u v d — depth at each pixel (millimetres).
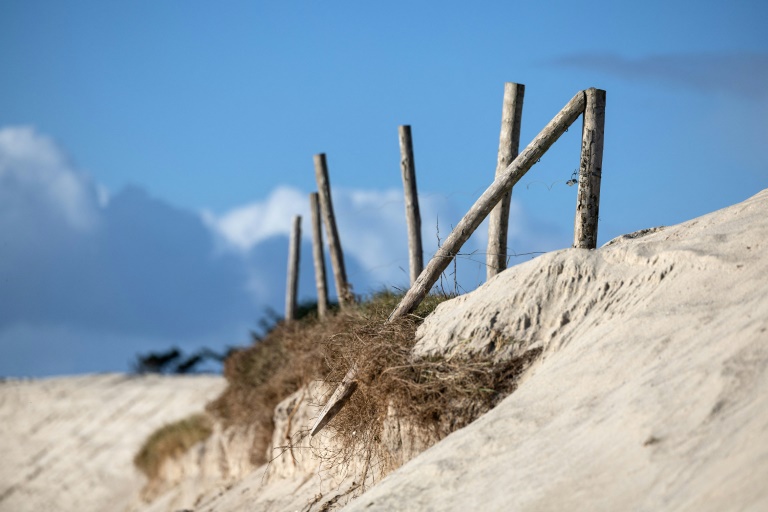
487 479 18156
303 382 39031
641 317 20469
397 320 28250
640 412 16469
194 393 105312
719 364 16203
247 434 46844
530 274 24844
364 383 26625
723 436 14602
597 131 26750
